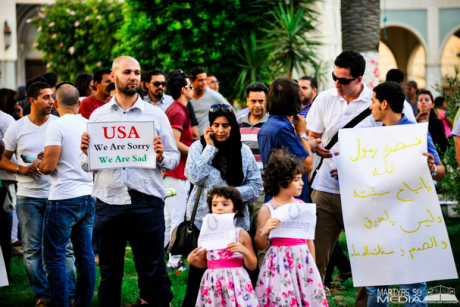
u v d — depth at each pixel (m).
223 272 6.02
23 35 27.89
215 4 16.02
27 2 24.34
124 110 6.92
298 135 6.98
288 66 15.87
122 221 6.80
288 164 6.13
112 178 6.72
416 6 28.45
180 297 8.22
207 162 6.51
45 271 7.92
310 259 6.15
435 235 6.32
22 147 8.00
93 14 20.86
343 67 6.65
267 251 6.20
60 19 21.33
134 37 16.39
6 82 24.05
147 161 6.64
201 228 6.04
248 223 6.62
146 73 10.51
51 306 7.64
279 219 5.99
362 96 6.83
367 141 6.49
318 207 6.96
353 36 13.84
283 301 6.03
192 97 10.59
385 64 33.62
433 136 11.97
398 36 31.92
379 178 6.43
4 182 8.58
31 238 7.92
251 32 16.31
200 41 15.94
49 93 8.01
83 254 7.55
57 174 7.39
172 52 16.03
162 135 6.99
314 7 18.94
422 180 6.35
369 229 6.43
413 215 6.36
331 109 6.94
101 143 6.59
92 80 11.29
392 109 6.52
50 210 7.37
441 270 6.30
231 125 6.54
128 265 9.83
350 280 9.10
